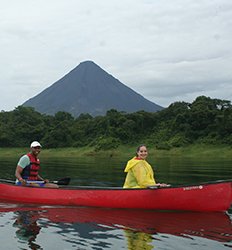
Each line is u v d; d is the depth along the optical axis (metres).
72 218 7.83
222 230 6.76
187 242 6.00
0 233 6.58
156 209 8.52
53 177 16.67
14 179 15.84
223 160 34.50
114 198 8.76
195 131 53.44
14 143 69.94
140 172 8.70
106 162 32.66
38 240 6.12
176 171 19.89
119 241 6.05
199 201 8.37
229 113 51.28
